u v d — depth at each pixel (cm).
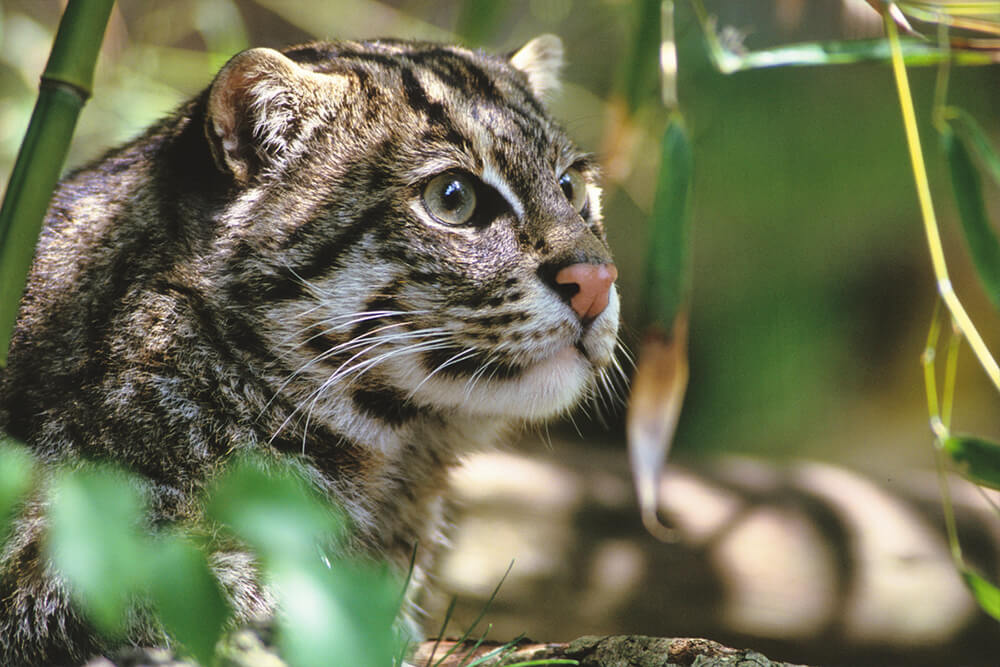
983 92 1011
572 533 743
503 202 443
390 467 469
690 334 1045
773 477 814
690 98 1002
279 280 429
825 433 1041
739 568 736
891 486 820
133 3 1087
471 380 439
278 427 433
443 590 681
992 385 1041
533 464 799
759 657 398
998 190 818
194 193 434
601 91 1057
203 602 258
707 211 1025
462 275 429
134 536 265
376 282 430
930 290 1023
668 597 727
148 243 429
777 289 1027
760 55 569
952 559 749
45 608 373
